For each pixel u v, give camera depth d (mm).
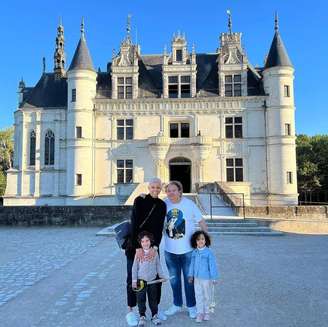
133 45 44344
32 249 15656
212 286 7113
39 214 26359
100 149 42844
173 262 7363
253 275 10414
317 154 67938
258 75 45875
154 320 6688
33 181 43750
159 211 7125
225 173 41562
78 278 10305
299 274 10523
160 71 46594
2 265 12211
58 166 43375
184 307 7723
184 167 42969
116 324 6703
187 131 43188
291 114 41219
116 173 42469
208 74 45219
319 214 27047
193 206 7480
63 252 14789
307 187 68062
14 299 8312
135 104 42844
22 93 46906
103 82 45375
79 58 43219
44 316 7156
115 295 8578
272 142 40938
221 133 42000
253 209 26766
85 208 26188
